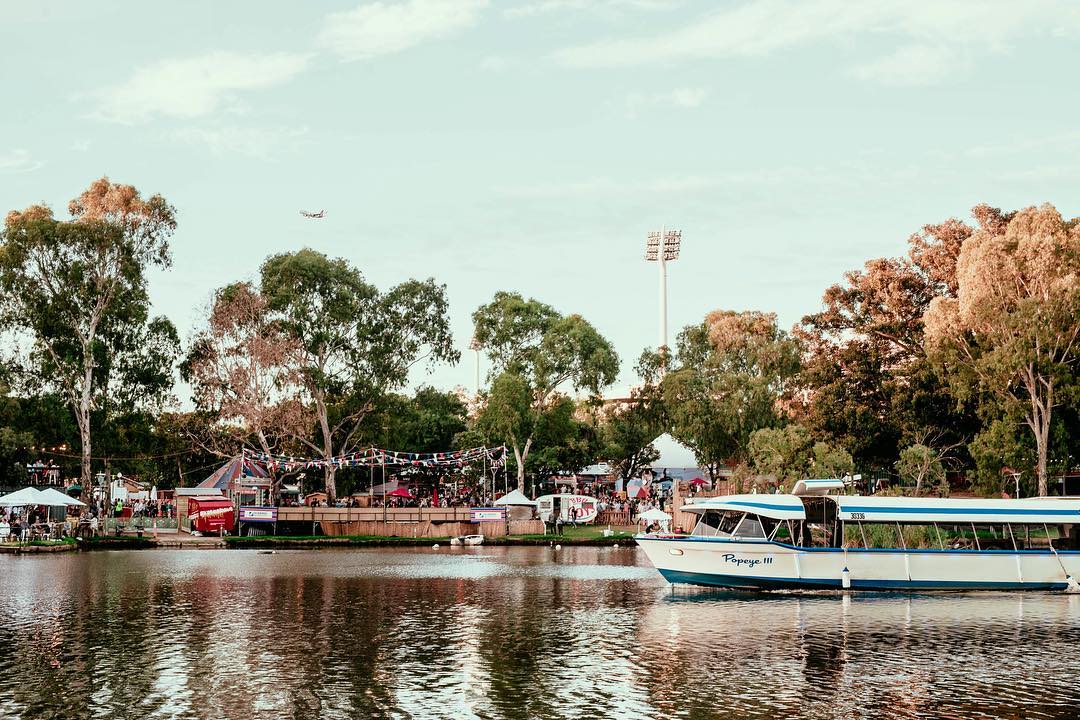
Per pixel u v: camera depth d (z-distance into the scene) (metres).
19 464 89.38
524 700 25.12
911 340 96.62
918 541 46.50
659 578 52.91
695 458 99.88
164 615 38.69
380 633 34.56
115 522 83.50
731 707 24.55
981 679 27.62
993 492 78.62
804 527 46.34
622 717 23.62
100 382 90.31
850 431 89.19
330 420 102.75
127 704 24.75
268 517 84.19
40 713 24.00
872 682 27.22
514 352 110.56
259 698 25.28
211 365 92.56
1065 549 46.84
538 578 53.09
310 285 99.19
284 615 38.69
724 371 104.12
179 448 108.31
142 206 90.38
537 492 111.31
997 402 78.38
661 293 156.38
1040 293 77.38
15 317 87.12
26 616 38.41
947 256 94.81
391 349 102.75
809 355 103.81
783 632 35.09
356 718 23.55
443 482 110.31
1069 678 27.77
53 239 86.69
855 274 99.75
